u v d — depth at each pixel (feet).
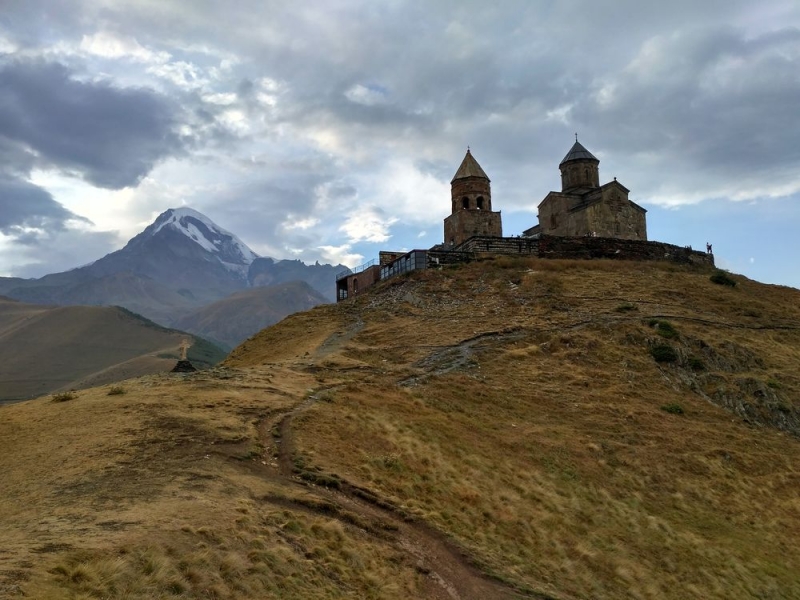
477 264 196.34
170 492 53.72
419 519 63.87
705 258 232.73
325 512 58.49
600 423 110.32
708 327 156.76
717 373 135.54
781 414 125.08
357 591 47.85
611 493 88.94
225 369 118.21
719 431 115.44
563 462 93.35
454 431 94.32
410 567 54.54
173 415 77.36
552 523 74.69
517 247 213.87
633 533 79.41
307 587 45.19
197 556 42.24
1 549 38.50
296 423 79.71
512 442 95.96
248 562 44.73
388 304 177.58
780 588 75.00
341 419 85.20
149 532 44.16
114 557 39.19
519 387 120.78
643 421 113.29
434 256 199.41
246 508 52.80
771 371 139.95
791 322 170.91
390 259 224.74
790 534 90.07
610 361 136.46
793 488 102.42
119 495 52.08
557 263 198.49
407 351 137.80
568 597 58.59
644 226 241.35
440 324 156.04
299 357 135.33
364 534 57.16
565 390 121.90
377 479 70.13
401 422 91.25
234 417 79.10
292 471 65.92
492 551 63.10
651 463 100.01
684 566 74.64
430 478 74.90
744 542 84.79
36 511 48.32
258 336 173.68
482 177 241.35
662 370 135.64
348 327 163.12
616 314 158.81
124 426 72.49
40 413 80.79
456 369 126.11
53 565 36.50
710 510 92.02
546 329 148.56
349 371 121.29
